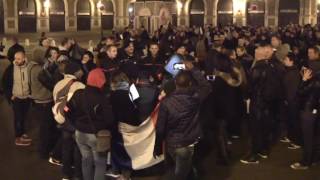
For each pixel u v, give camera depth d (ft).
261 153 22.54
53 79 21.81
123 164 19.54
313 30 50.72
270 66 21.38
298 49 32.83
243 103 22.95
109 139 16.08
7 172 20.79
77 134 16.57
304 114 20.40
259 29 57.00
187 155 15.57
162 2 71.36
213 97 20.81
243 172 20.54
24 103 25.18
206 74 24.02
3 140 26.27
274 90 21.25
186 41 40.01
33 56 23.09
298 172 20.57
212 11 119.55
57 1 119.75
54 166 21.70
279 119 25.02
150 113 19.35
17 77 24.72
